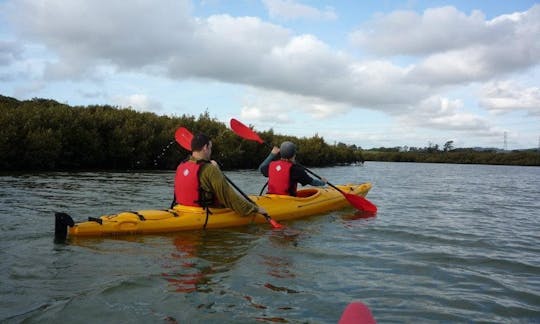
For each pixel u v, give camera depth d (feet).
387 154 203.10
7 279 9.83
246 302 8.93
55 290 9.23
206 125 75.31
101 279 10.03
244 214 16.98
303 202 21.18
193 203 16.49
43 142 47.83
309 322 8.03
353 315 4.49
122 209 20.18
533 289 10.60
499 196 37.40
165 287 9.64
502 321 8.53
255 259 12.42
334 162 116.47
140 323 7.72
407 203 29.27
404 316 8.60
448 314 8.79
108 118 59.26
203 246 13.79
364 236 16.58
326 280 10.68
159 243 13.91
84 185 31.55
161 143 62.69
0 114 46.55
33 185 30.04
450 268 12.32
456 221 21.56
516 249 15.25
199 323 7.82
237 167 78.74
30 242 13.21
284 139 96.32
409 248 14.73
